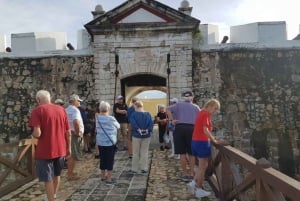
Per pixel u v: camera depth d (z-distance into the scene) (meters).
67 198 6.23
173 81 12.96
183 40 12.94
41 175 5.22
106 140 7.19
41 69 13.30
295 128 12.61
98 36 13.10
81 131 7.50
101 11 14.05
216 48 12.96
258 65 12.84
